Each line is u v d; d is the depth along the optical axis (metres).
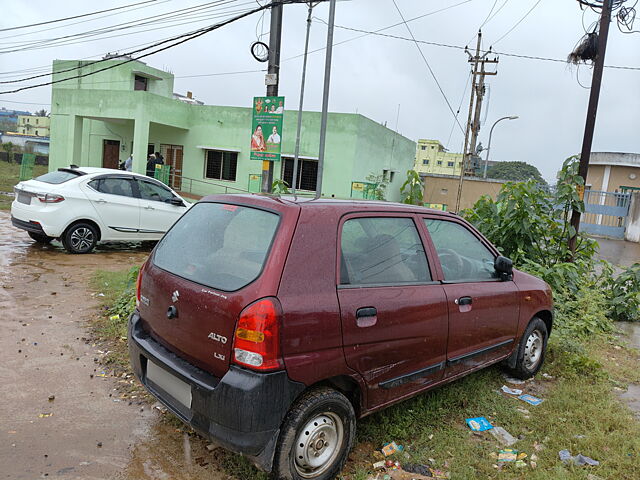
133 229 9.61
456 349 3.72
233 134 23.73
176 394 2.89
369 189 22.22
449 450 3.41
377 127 24.55
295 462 2.77
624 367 5.39
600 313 6.83
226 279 2.80
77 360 4.46
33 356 4.47
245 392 2.52
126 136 26.11
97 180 9.21
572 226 8.74
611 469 3.28
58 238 8.94
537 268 7.36
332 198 3.49
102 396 3.86
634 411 4.28
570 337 6.00
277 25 9.76
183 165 24.77
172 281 3.06
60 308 5.87
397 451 3.33
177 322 2.96
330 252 2.94
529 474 3.17
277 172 22.89
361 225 3.23
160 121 22.83
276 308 2.59
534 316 4.78
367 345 3.02
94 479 2.89
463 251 4.04
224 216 3.19
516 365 4.61
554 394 4.42
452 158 75.62
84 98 23.48
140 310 3.42
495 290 4.08
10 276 7.12
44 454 3.08
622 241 22.52
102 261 8.67
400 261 3.40
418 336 3.35
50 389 3.90
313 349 2.74
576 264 8.24
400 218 3.54
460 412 3.98
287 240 2.78
